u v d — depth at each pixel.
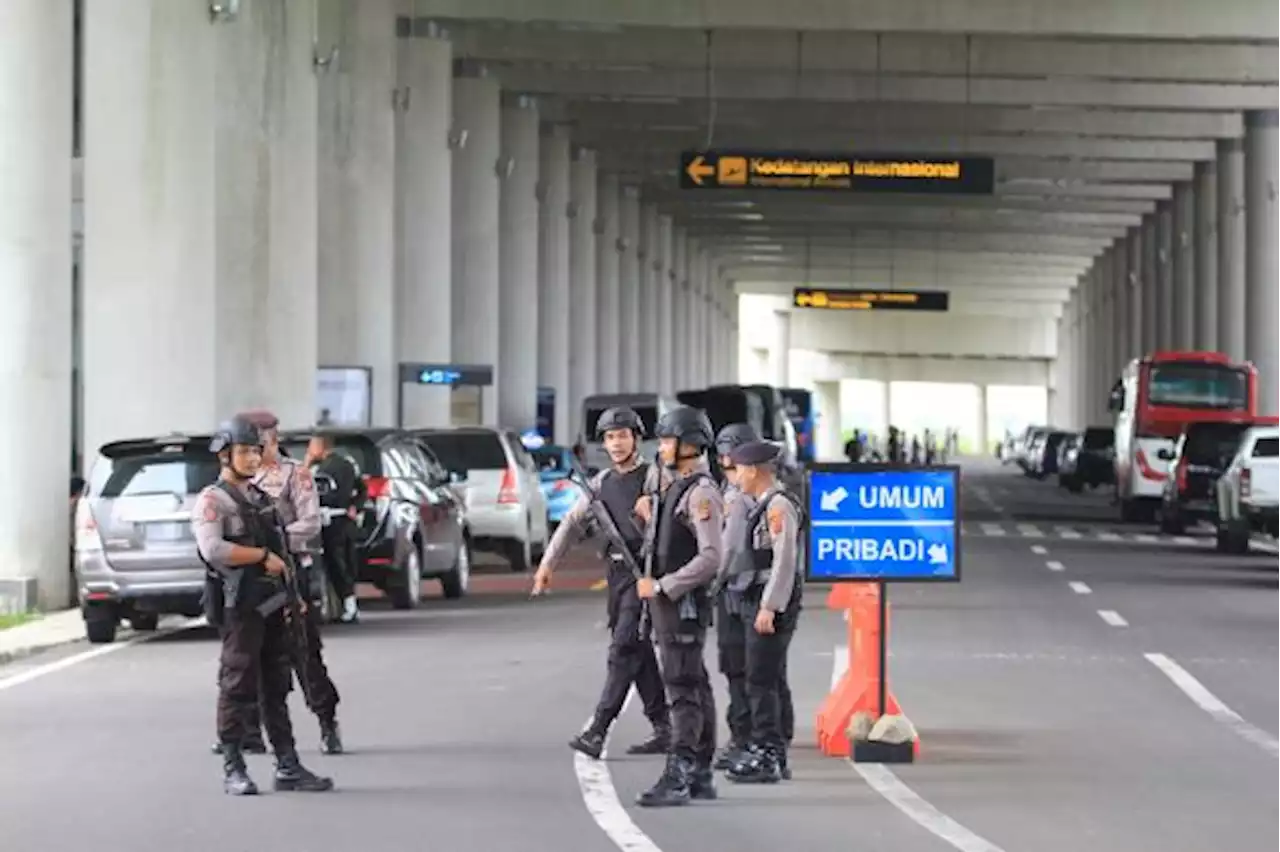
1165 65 166.12
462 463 93.56
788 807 35.56
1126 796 36.91
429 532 77.19
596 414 152.88
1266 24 148.25
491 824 33.69
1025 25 147.75
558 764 40.03
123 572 61.94
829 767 40.06
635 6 148.00
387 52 138.38
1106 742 43.62
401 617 72.00
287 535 39.62
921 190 151.75
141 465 62.72
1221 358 151.88
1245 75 166.12
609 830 33.25
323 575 67.38
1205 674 56.09
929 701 50.25
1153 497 150.00
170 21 88.44
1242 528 106.94
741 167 152.50
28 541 75.06
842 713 41.66
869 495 39.84
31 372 75.19
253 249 109.38
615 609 39.47
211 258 90.88
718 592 38.69
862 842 32.38
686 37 165.50
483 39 165.50
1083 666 57.84
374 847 31.77
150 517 61.97
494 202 172.25
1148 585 87.94
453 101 170.12
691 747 35.62
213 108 91.12
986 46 165.75
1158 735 44.72
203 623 70.50
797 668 56.50
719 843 32.22
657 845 32.03
